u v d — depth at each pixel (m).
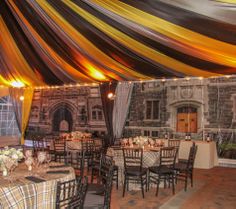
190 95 9.09
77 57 5.02
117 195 5.35
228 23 2.87
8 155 3.62
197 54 3.90
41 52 5.24
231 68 4.29
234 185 6.23
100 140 8.77
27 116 11.29
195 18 2.96
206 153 8.14
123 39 3.94
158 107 9.58
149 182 5.83
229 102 8.53
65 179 3.48
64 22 3.92
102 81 6.66
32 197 3.12
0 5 4.14
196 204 4.86
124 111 9.88
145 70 5.10
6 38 5.09
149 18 3.21
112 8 3.22
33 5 3.78
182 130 9.19
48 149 8.04
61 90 11.88
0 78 7.37
